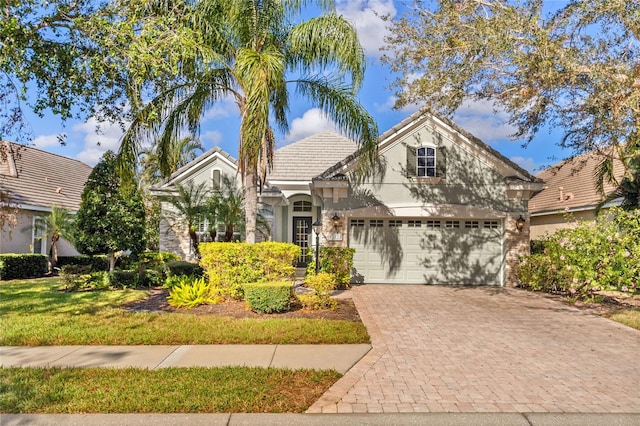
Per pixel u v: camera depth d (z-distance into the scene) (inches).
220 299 422.9
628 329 345.4
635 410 189.6
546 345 295.0
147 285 556.1
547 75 363.3
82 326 327.0
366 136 478.9
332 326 327.6
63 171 1026.7
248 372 227.9
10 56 302.2
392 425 174.1
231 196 609.6
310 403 192.2
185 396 194.9
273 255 424.8
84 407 183.8
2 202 628.7
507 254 599.2
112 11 318.7
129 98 361.1
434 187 606.9
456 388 213.5
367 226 616.4
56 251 781.9
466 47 384.5
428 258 615.5
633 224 439.8
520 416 182.2
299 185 769.6
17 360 252.7
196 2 432.1
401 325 351.3
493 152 599.5
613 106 381.7
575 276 454.3
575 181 895.1
